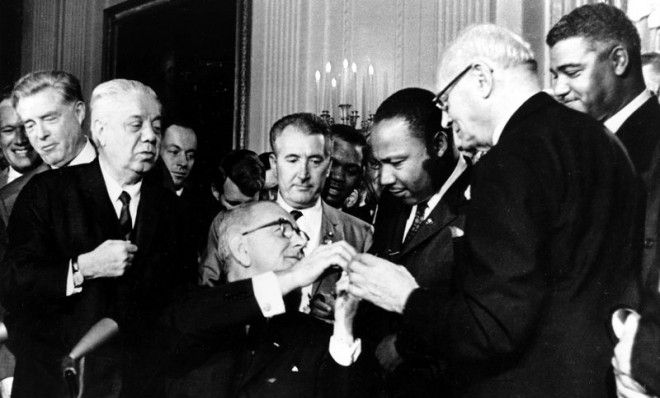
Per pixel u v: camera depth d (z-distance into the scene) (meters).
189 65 7.04
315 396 2.22
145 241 2.64
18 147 3.90
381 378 2.37
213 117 6.79
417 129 2.37
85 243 2.60
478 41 1.96
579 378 1.78
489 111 1.97
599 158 1.86
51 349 2.55
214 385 2.26
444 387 2.27
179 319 2.29
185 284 2.69
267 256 2.34
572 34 2.54
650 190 2.03
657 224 1.93
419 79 5.30
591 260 1.81
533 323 1.72
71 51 8.66
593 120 1.94
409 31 5.39
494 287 1.71
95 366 2.47
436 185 2.46
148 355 2.45
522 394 1.81
